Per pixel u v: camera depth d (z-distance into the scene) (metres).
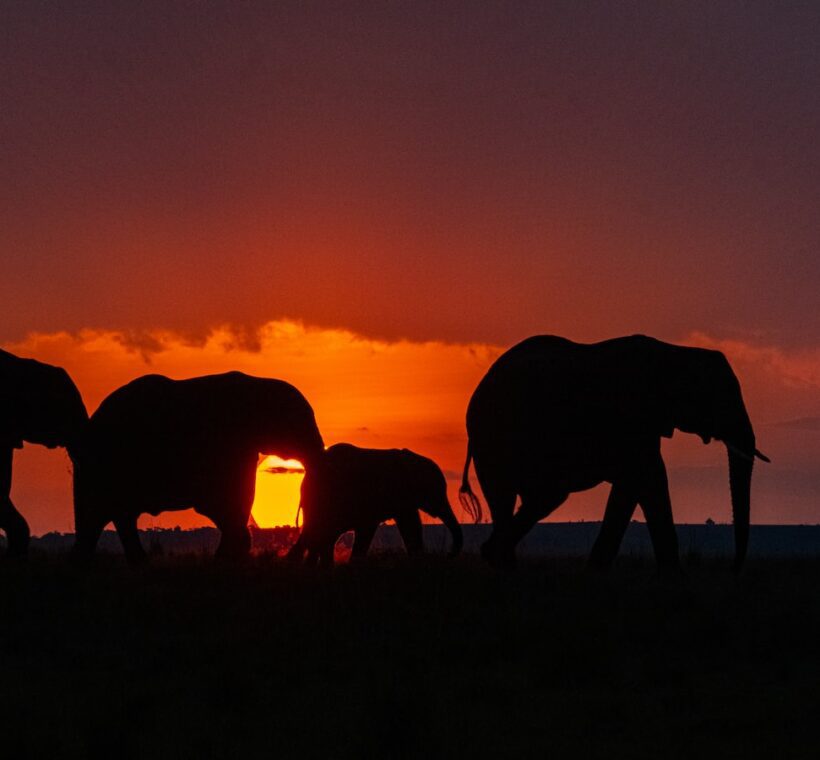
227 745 18.25
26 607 28.62
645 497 36.34
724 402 36.62
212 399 37.91
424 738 17.97
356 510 39.41
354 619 27.25
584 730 19.34
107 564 37.12
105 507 37.16
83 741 18.17
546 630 25.92
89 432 37.53
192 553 39.88
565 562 39.53
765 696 21.53
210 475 37.41
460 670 23.66
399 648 24.62
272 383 39.03
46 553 39.47
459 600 28.91
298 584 31.33
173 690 21.67
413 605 28.34
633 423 36.41
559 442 36.75
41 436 38.53
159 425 37.19
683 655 24.77
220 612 28.08
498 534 37.22
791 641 25.66
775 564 39.16
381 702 18.98
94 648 25.39
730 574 35.81
